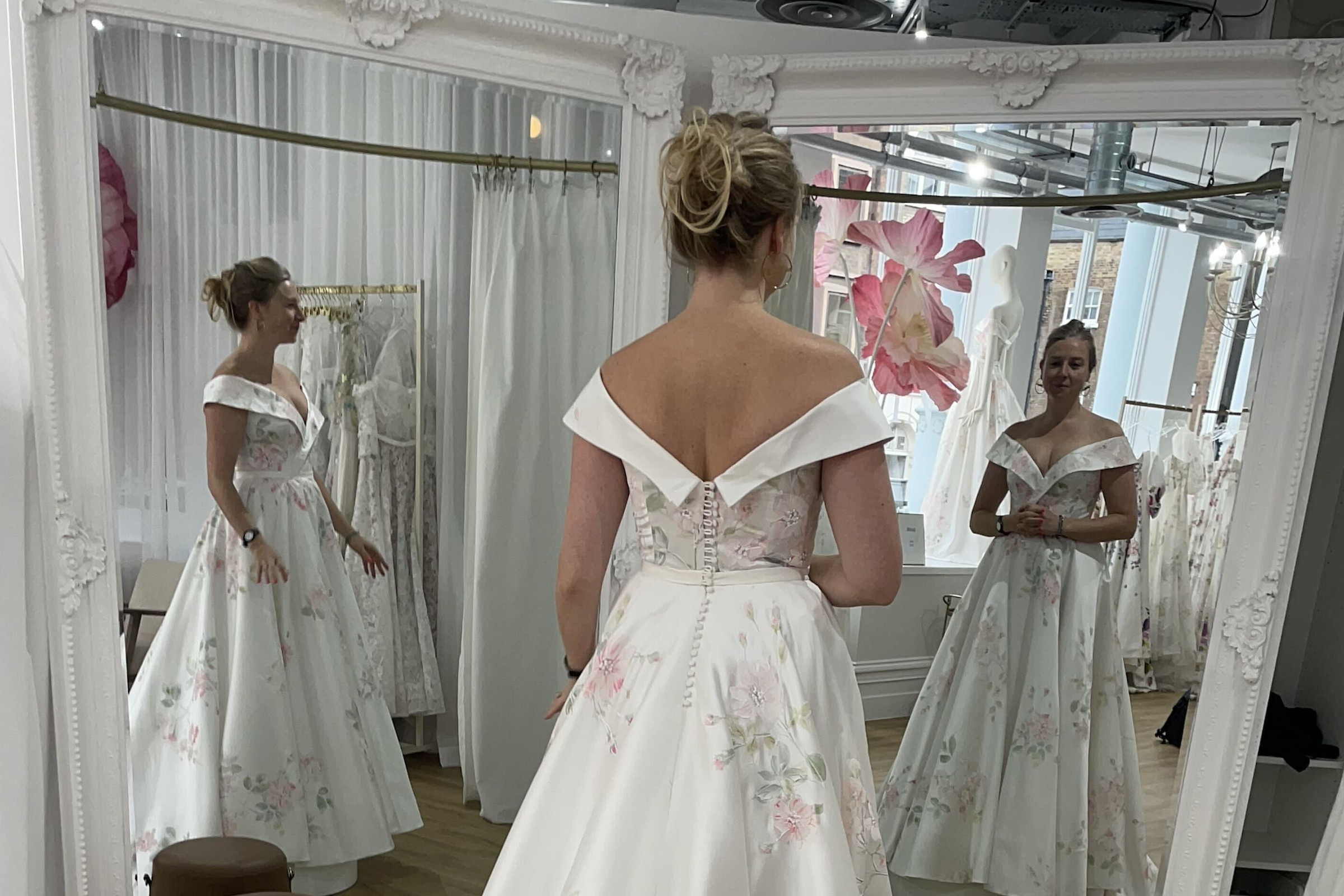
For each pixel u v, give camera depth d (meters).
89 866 1.88
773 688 1.33
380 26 1.85
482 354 2.10
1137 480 2.05
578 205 2.09
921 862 2.21
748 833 1.27
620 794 1.28
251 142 1.86
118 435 1.85
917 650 2.18
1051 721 2.15
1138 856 2.11
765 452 1.33
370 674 2.10
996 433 2.13
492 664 2.20
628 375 1.41
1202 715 2.02
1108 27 2.15
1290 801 2.29
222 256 1.88
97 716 1.86
